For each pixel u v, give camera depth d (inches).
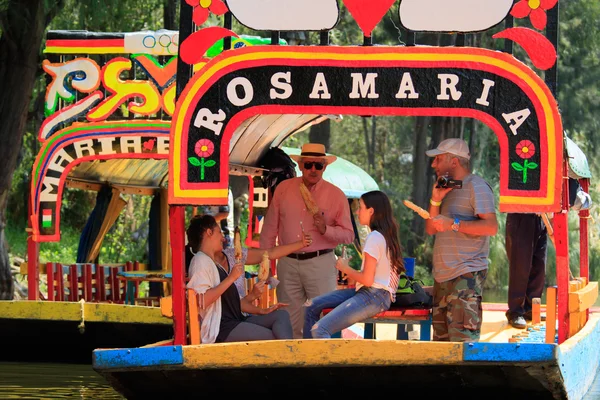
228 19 457.4
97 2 957.8
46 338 687.7
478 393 435.5
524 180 437.1
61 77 765.3
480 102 439.8
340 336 537.0
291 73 448.5
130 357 437.7
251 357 430.3
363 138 2351.1
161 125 753.6
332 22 450.3
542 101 436.1
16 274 1236.5
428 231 499.8
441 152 487.8
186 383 452.1
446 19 443.5
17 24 900.6
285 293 556.4
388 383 437.4
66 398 557.0
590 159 1581.0
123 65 762.8
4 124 914.7
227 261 504.7
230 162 687.1
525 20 1498.5
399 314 512.1
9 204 1505.9
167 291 879.1
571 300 458.9
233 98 450.9
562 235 453.1
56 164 759.1
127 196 1504.7
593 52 1581.0
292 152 1030.4
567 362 436.5
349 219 565.9
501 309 842.8
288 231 560.1
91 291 832.9
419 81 442.9
